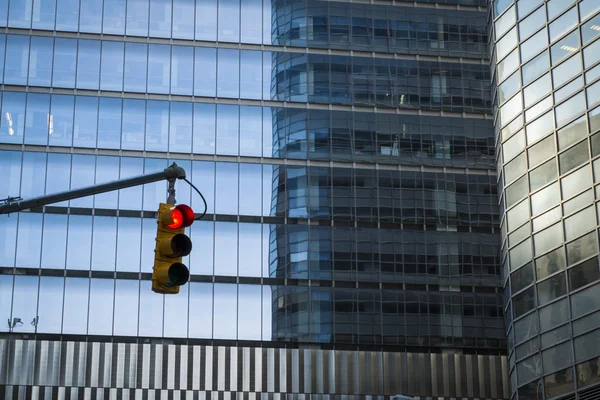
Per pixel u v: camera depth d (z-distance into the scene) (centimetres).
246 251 8275
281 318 8188
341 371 8125
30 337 7906
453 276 8444
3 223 8088
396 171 8588
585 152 5478
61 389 7831
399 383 8169
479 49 8969
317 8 8850
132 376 7931
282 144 8525
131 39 8581
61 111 8338
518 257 6000
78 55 8475
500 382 8281
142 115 8419
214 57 8631
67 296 8012
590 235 5362
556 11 5888
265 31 8762
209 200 8338
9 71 8356
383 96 8744
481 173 8706
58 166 8212
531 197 5919
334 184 8488
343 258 8338
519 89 6162
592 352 5244
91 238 8144
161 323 8069
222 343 8081
